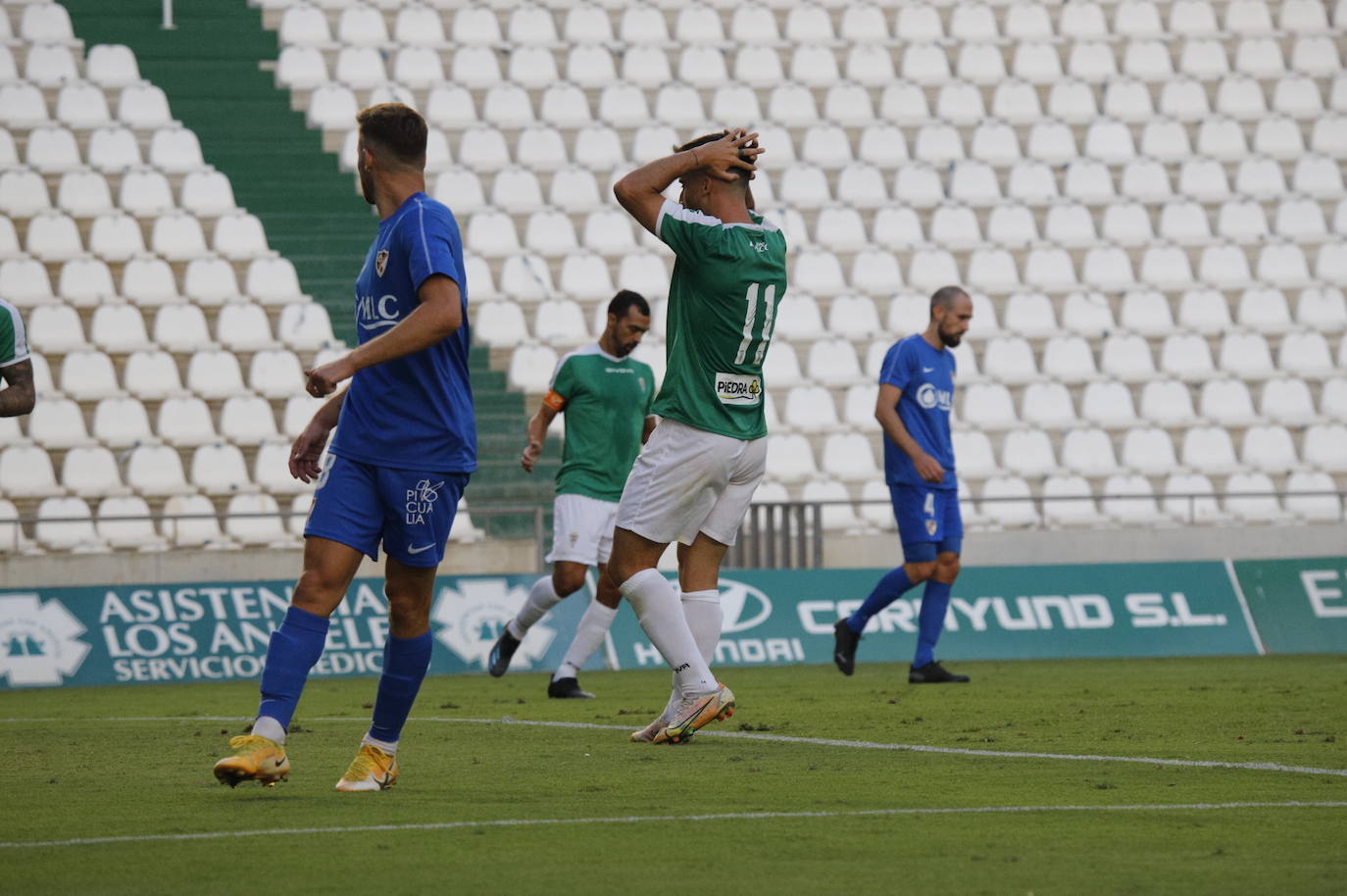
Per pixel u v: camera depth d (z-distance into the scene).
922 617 35.59
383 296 16.75
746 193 21.97
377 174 17.11
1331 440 62.75
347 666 42.31
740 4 77.44
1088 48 78.12
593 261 64.69
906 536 35.03
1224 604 47.12
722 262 20.48
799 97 73.12
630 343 33.91
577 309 62.53
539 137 69.44
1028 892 11.34
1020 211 69.62
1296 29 79.69
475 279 63.34
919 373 34.75
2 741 23.88
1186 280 68.56
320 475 16.86
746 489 22.00
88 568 47.97
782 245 21.19
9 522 42.56
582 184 68.06
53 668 40.72
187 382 57.78
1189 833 14.02
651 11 76.88
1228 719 25.50
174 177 64.44
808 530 54.31
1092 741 22.16
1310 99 76.88
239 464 54.62
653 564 21.53
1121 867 12.37
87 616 41.38
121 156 65.00
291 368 58.25
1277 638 47.03
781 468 58.56
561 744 22.20
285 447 54.88
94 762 20.67
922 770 18.84
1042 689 32.69
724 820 14.83
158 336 58.66
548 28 75.50
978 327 65.19
